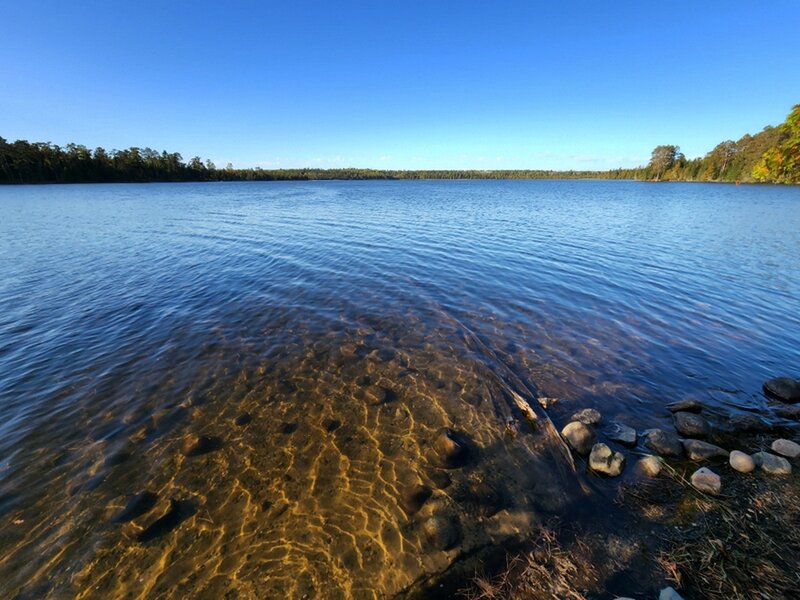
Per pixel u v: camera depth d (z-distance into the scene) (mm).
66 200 49844
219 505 4613
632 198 53688
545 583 3592
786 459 5102
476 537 4105
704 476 4773
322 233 23062
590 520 4293
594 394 6867
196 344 8797
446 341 8906
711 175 105375
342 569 3818
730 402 6582
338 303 11281
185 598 3582
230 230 24625
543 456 5324
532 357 8188
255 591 3629
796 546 3861
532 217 30531
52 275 14289
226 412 6422
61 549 4062
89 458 5371
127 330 9547
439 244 19547
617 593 3469
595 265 15539
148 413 6387
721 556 3768
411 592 3592
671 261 16250
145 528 4289
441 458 5332
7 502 4625
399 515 4438
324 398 6809
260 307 10992
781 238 21531
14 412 6398
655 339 9047
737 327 9727
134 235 22984
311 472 5137
